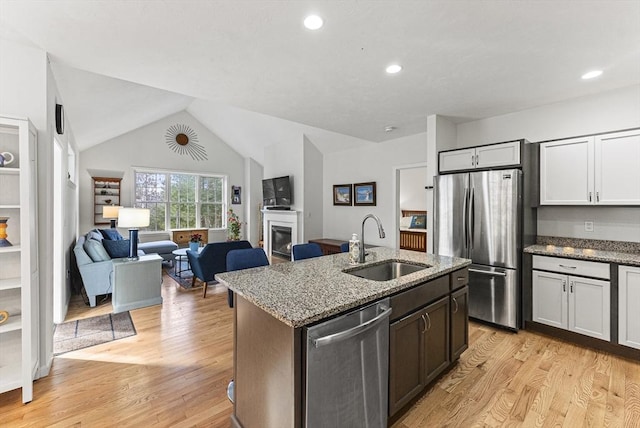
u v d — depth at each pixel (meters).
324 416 1.34
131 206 6.84
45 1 1.59
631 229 2.89
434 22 1.83
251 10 1.69
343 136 5.71
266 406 1.45
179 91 2.96
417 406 1.95
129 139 6.82
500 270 3.07
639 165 2.61
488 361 2.49
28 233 1.91
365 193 5.70
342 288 1.66
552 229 3.34
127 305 3.64
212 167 8.05
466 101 3.22
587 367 2.39
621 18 1.78
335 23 1.83
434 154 3.69
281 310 1.32
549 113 3.31
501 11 1.72
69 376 2.24
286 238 6.70
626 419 1.81
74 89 3.17
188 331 3.05
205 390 2.09
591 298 2.69
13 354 2.17
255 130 6.91
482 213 3.17
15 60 2.08
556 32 1.93
